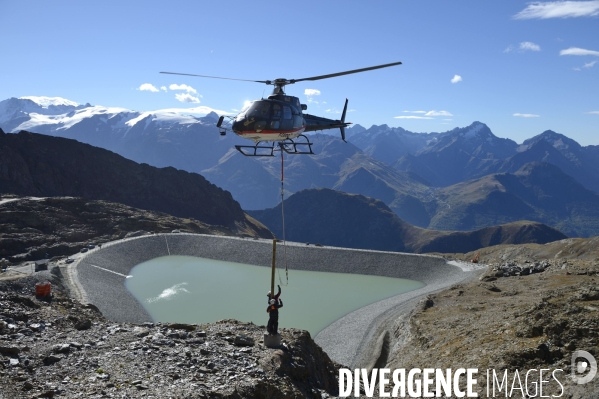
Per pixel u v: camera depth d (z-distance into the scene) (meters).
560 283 65.31
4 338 22.41
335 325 76.88
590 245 122.94
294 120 35.09
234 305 91.31
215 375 21.23
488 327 36.94
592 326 27.78
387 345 59.50
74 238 127.12
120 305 82.44
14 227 122.38
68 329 25.91
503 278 79.06
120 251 121.19
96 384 18.33
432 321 52.38
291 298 97.25
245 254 133.00
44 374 18.80
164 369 20.88
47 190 187.50
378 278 115.81
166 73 31.02
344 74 32.19
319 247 133.12
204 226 175.75
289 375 24.56
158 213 173.88
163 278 109.94
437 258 118.81
